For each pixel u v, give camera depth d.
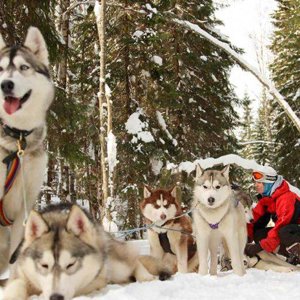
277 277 2.42
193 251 3.22
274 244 3.05
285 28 9.08
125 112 6.50
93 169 6.71
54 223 1.81
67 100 4.73
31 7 4.30
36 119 2.06
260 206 3.40
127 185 6.11
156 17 5.78
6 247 2.18
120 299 1.65
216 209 2.53
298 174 8.77
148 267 2.23
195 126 7.35
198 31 5.27
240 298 1.71
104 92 4.48
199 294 1.82
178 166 5.51
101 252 1.86
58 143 4.94
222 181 2.59
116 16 6.02
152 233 3.14
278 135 9.05
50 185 6.16
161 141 6.41
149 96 6.45
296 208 3.09
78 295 1.76
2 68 2.04
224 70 7.76
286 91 8.85
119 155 6.18
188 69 7.49
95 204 7.10
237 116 8.12
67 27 5.96
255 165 4.89
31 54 2.12
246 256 3.11
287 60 8.83
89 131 6.00
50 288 1.60
